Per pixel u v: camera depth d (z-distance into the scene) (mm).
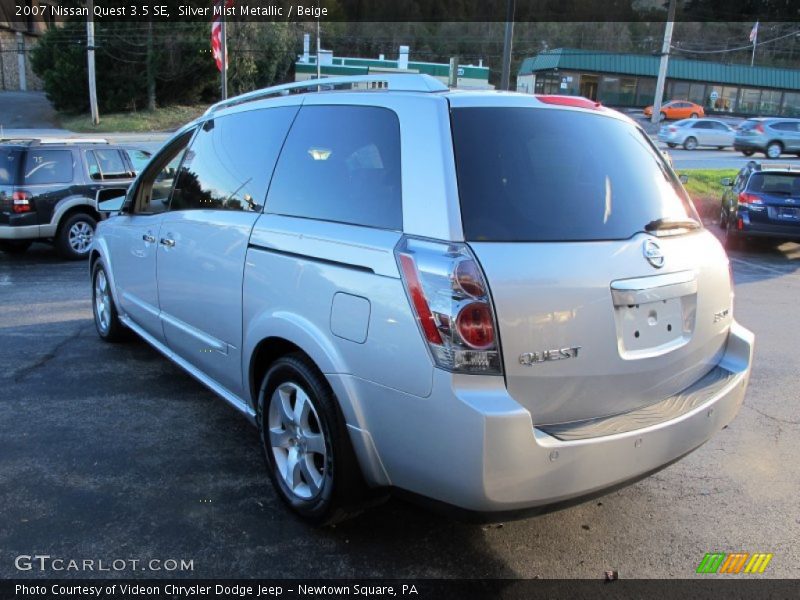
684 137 34875
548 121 2885
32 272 9133
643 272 2688
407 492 2617
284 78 55500
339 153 3041
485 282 2348
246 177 3607
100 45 43906
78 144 10219
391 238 2600
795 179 12406
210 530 3061
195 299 3889
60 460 3672
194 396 4641
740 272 10852
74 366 5195
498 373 2355
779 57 77500
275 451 3229
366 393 2635
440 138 2619
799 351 6348
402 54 43531
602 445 2486
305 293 2914
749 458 4027
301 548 2957
